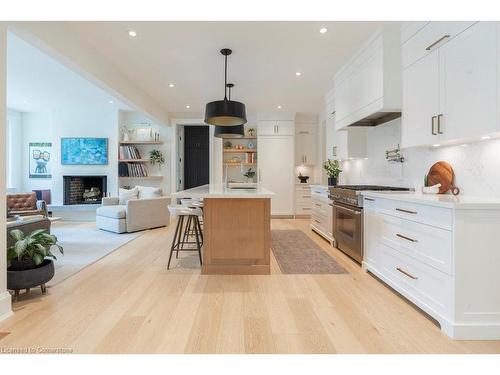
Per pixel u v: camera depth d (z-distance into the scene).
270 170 6.96
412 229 2.31
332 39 3.30
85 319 2.10
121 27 3.03
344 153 4.69
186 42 3.37
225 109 3.41
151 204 5.59
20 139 7.77
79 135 7.39
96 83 3.81
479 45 2.05
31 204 5.55
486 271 1.87
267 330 1.97
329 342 1.83
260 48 3.53
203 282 2.86
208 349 1.75
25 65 4.51
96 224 5.76
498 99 1.92
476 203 1.85
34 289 2.64
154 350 1.74
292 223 6.35
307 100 5.95
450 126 2.34
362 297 2.51
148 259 3.64
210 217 3.09
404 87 2.98
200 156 8.34
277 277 3.01
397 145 3.68
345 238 3.74
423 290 2.17
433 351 1.74
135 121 7.56
